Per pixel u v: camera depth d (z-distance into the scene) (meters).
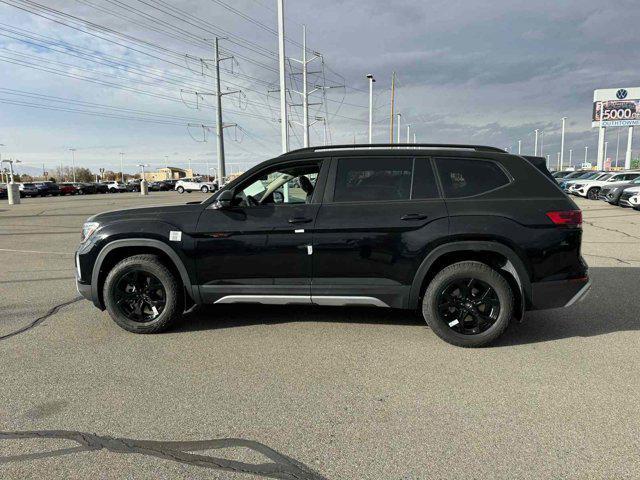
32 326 5.10
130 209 5.06
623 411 3.22
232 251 4.65
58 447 2.83
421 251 4.42
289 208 4.64
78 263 4.89
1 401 3.40
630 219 17.23
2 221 18.69
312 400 3.42
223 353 4.32
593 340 4.61
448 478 2.54
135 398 3.45
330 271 4.57
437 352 4.33
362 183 4.65
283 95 19.05
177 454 2.77
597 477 2.53
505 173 4.57
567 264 4.38
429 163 4.62
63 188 56.84
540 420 3.12
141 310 4.88
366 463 2.67
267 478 2.55
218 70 47.03
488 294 4.39
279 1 18.58
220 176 48.12
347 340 4.65
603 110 51.47
